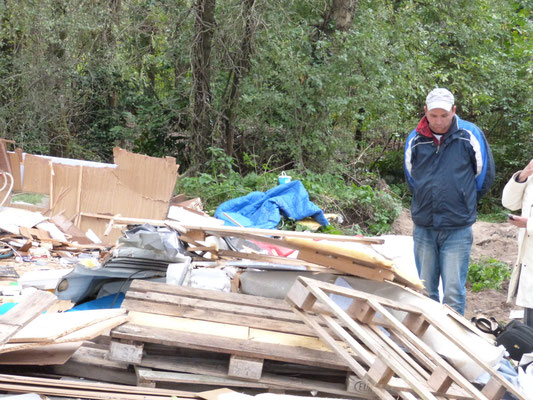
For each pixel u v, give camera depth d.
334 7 14.69
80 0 14.15
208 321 3.87
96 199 8.23
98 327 3.45
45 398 3.10
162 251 4.95
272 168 14.87
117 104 18.11
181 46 13.72
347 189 12.90
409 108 16.67
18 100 14.91
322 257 4.41
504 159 19.58
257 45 13.45
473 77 20.05
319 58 14.51
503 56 21.00
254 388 3.60
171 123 15.54
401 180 18.66
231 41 13.38
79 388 3.26
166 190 8.09
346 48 14.12
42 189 8.23
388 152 19.23
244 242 5.72
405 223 12.76
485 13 20.53
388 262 4.23
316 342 3.82
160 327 3.65
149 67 15.66
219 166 13.27
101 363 3.59
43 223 7.73
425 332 4.16
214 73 13.88
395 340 4.13
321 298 3.53
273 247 6.09
